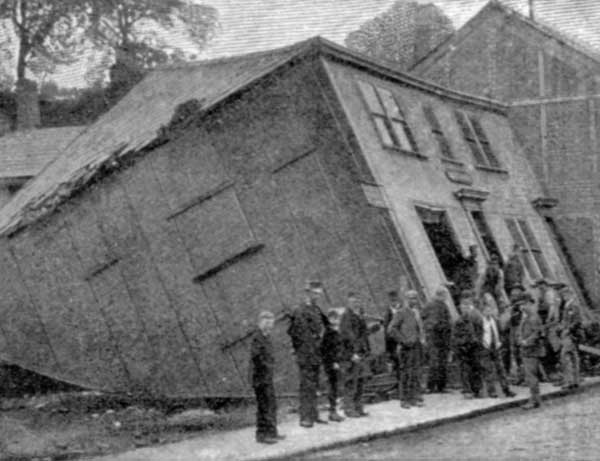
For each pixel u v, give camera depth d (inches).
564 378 894.4
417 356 768.3
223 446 588.4
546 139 1497.3
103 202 987.3
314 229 918.4
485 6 1556.3
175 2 2005.4
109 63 2308.1
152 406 918.4
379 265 905.5
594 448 556.7
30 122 2172.7
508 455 539.5
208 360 938.7
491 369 823.1
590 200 1467.8
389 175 992.2
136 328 969.5
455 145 1227.9
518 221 1316.4
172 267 957.8
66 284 999.6
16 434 726.5
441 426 684.1
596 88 1470.2
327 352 693.9
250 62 1054.4
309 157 925.2
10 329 1015.6
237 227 937.5
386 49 1878.7
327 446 585.6
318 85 931.3
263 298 922.7
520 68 1530.5
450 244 1123.9
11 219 1054.4
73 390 997.8
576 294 1385.3
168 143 964.0
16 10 2297.0
